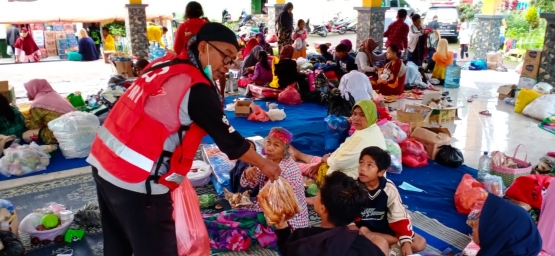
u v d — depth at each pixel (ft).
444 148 15.58
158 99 5.99
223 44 6.29
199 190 13.21
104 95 21.48
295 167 10.27
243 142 6.56
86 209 10.98
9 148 14.73
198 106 6.05
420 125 18.07
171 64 6.38
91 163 6.48
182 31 6.70
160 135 5.99
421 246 9.93
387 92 26.81
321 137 18.66
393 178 14.40
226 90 27.58
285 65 25.63
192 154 6.41
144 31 37.45
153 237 6.36
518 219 7.68
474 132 19.52
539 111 21.42
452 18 55.67
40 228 10.18
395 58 26.66
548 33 23.50
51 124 15.70
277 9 48.26
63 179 14.02
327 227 6.68
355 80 20.45
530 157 16.48
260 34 35.78
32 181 13.83
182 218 8.94
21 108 20.12
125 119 6.05
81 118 15.93
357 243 6.05
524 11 51.11
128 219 6.27
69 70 38.45
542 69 24.02
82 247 10.18
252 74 28.94
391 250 9.39
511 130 19.88
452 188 13.67
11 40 44.39
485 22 40.14
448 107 21.04
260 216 10.41
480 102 25.48
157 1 48.32
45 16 43.47
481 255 7.95
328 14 73.92
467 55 44.39
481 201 11.76
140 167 6.01
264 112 20.89
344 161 12.12
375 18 38.09
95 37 48.96
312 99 25.21
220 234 10.23
